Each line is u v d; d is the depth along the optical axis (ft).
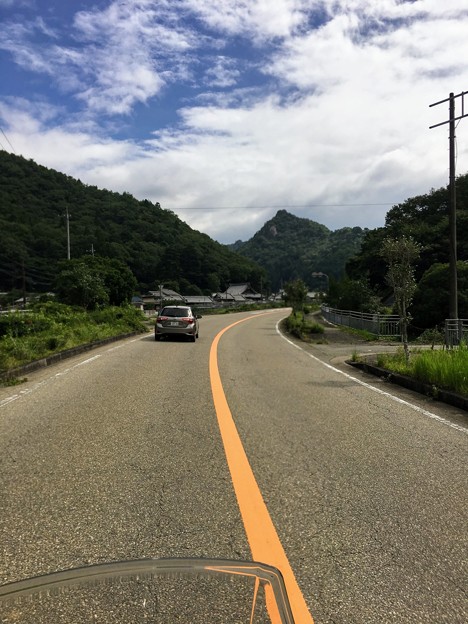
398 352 39.58
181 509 10.48
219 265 360.28
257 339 65.67
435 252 123.65
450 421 19.36
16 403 21.79
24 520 9.89
